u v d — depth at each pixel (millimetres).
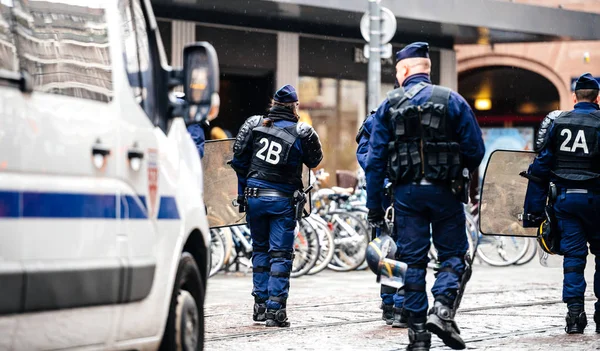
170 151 11156
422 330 13414
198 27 40781
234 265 32750
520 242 34719
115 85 9961
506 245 34656
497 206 20609
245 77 42938
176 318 10922
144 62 10805
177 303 10977
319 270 30812
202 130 18438
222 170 21172
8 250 8234
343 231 32156
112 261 9484
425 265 13508
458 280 13250
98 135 9469
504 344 15695
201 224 11781
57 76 9109
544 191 17516
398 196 13430
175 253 10828
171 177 11031
